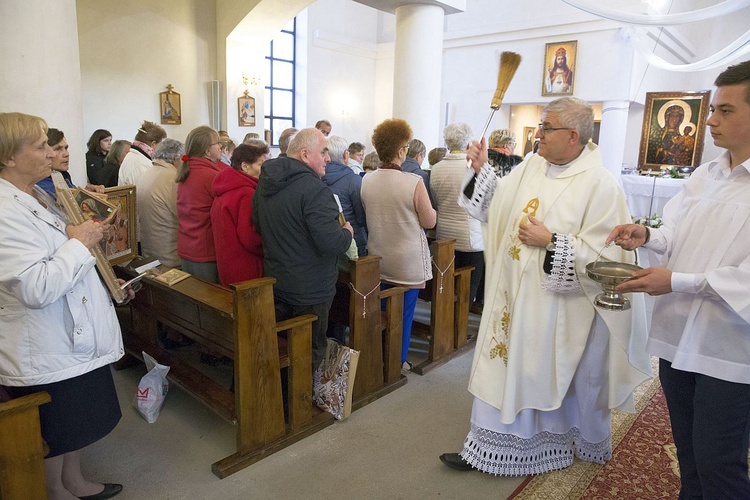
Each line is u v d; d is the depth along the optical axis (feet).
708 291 4.53
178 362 9.07
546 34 31.48
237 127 27.63
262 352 7.35
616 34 28.96
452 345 11.28
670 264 5.09
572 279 6.30
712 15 15.02
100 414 5.73
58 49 10.71
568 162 6.58
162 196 10.30
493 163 11.72
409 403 9.25
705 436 4.75
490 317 6.91
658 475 7.18
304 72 39.42
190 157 9.50
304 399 8.06
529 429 6.96
